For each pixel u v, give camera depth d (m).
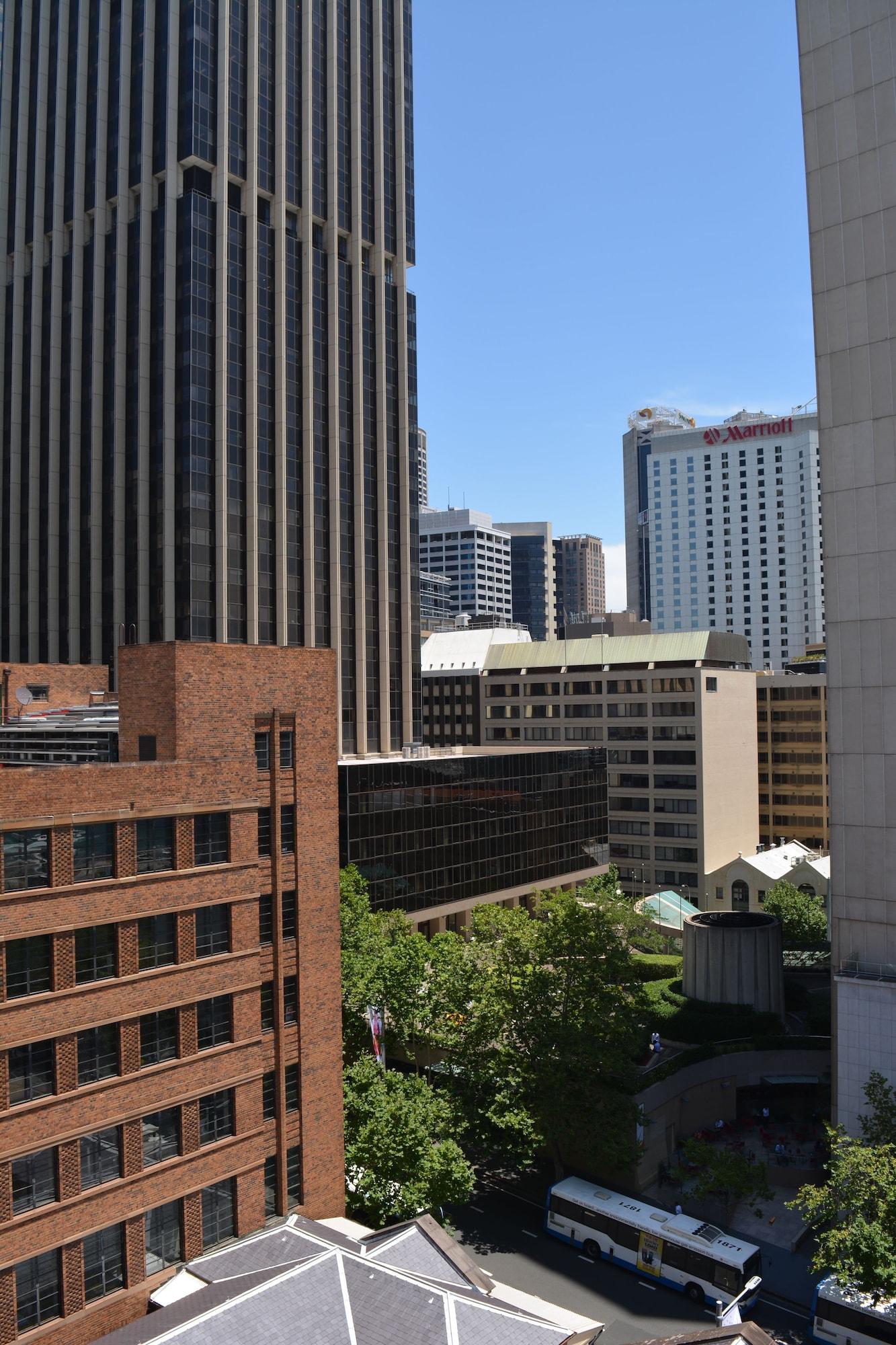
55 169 114.62
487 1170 59.00
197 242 100.25
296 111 112.25
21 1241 31.19
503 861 98.31
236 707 39.88
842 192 53.50
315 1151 42.59
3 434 122.50
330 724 44.19
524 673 139.75
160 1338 29.30
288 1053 41.78
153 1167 35.22
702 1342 30.42
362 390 118.81
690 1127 61.03
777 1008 69.12
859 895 51.72
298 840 42.34
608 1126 51.47
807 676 137.88
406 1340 30.25
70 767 33.56
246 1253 36.69
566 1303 44.78
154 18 104.19
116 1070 34.47
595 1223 49.19
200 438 100.44
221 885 38.19
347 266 118.25
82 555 109.62
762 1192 47.91
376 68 123.31
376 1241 38.66
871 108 52.53
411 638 125.94
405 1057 64.19
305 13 113.38
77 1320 32.50
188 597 99.00
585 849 111.69
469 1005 59.41
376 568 121.06
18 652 118.19
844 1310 40.38
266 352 107.19
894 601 51.03
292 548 109.00
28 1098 31.77
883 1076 49.34
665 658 125.62
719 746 123.31
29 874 32.16
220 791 38.34
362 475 118.25
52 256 114.94
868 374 52.25
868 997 50.12
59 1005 32.50
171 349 101.06
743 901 112.25
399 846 84.69
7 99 123.94
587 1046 51.19
